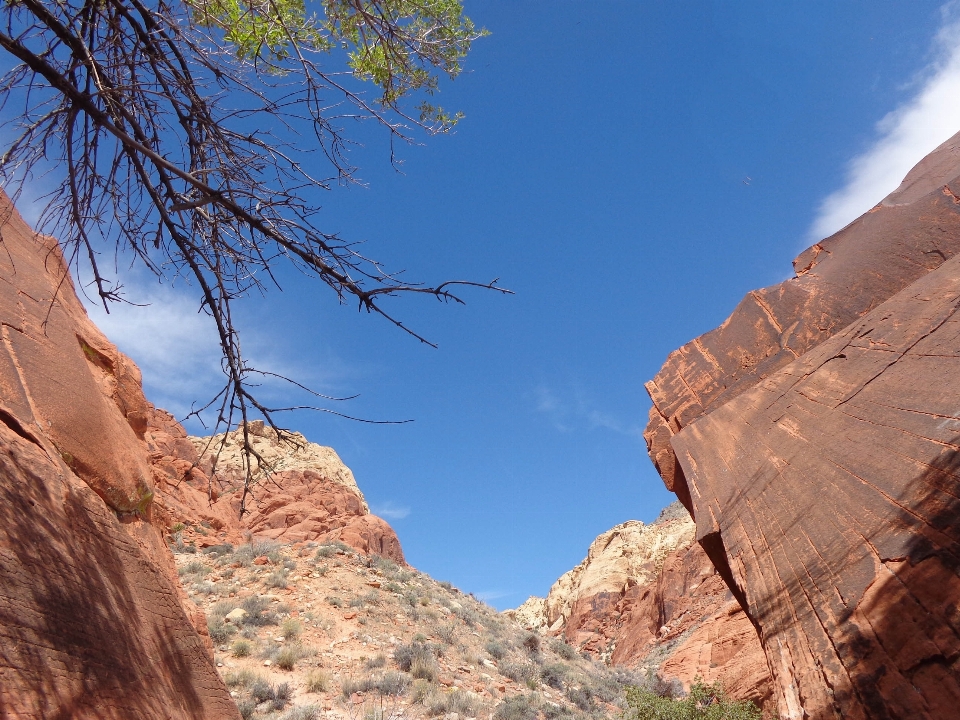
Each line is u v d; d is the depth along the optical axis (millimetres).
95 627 4430
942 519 3855
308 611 22609
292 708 14977
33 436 5117
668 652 37000
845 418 5875
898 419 5113
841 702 3498
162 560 7004
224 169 3402
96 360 7684
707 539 6535
